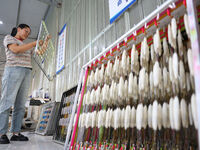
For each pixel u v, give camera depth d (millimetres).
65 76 2740
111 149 893
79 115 1194
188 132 587
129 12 1396
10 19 5023
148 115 725
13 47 1772
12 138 1863
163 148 693
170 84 692
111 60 1109
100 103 1046
